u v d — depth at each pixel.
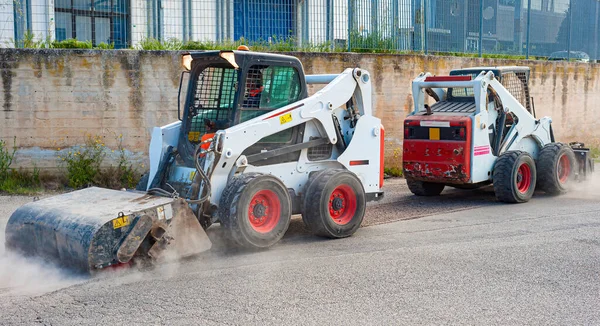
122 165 12.02
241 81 7.36
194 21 14.07
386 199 10.91
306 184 7.91
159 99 12.14
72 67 11.68
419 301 5.58
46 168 11.72
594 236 7.94
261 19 14.06
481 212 9.62
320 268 6.57
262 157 7.56
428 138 10.27
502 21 16.41
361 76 8.44
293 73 7.87
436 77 10.53
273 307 5.42
